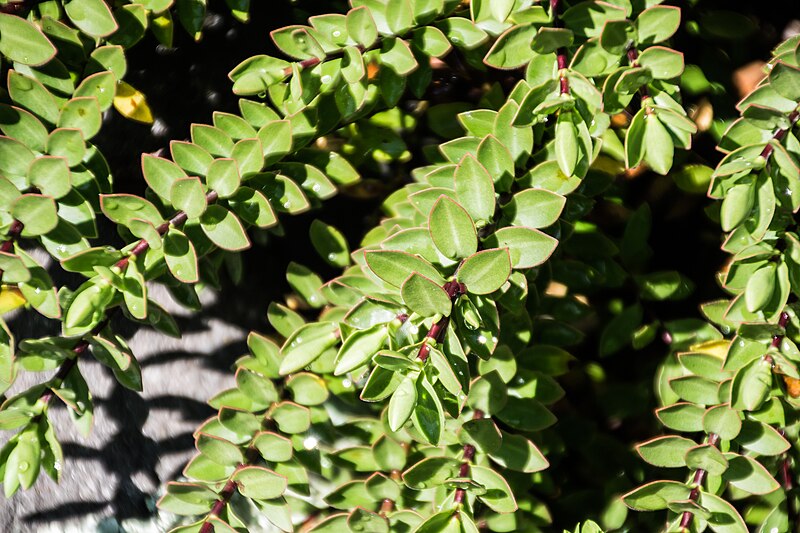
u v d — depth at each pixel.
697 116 0.71
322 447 0.69
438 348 0.60
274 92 0.64
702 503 0.62
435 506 0.64
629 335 0.69
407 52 0.64
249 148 0.63
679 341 0.69
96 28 0.63
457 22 0.65
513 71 0.71
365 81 0.64
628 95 0.62
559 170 0.63
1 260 0.60
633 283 0.70
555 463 0.70
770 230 0.63
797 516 0.66
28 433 0.63
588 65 0.62
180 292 0.66
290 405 0.65
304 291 0.70
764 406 0.63
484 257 0.59
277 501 0.64
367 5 0.64
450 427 0.65
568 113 0.62
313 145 0.71
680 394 0.64
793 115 0.62
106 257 0.62
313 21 0.63
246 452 0.65
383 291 0.65
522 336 0.67
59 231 0.63
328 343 0.64
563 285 0.70
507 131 0.63
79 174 0.63
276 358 0.67
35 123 0.62
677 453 0.63
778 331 0.62
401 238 0.62
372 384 0.60
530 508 0.68
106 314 0.64
